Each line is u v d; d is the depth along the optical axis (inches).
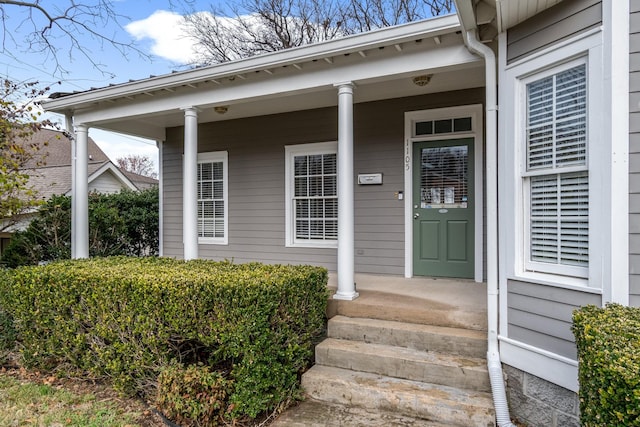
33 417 114.5
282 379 115.5
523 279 109.6
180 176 279.1
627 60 87.5
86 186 228.2
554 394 102.1
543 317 104.4
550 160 105.3
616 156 88.6
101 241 291.1
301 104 222.1
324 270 140.6
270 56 160.1
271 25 539.8
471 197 194.7
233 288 110.9
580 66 97.4
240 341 109.4
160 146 285.6
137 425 110.1
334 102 217.8
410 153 206.5
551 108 105.0
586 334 71.0
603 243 90.8
